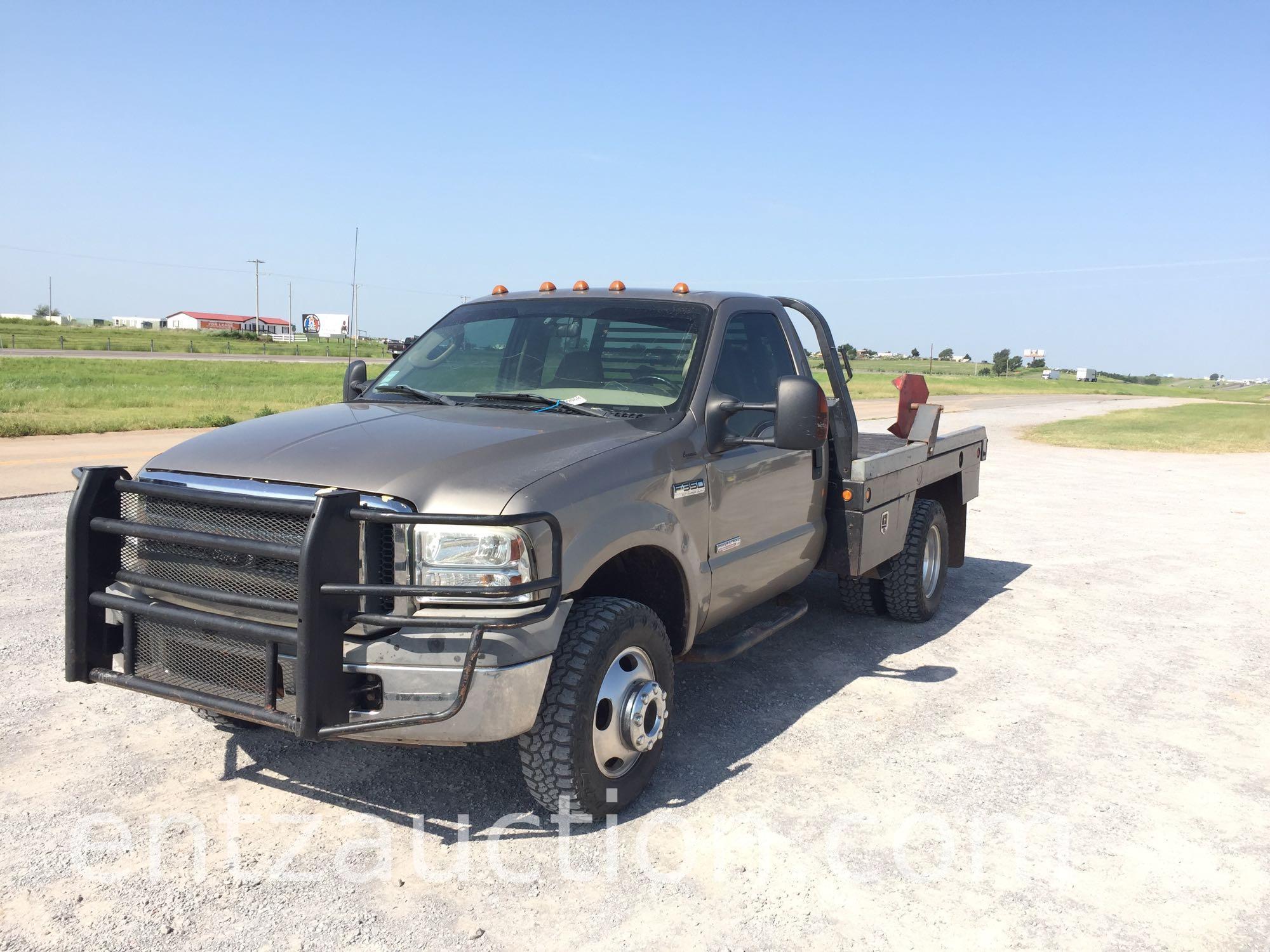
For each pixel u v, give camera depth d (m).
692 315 4.89
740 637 4.86
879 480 5.84
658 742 4.01
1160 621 7.12
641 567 4.39
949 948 3.05
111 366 51.97
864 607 6.82
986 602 7.59
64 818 3.69
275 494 3.45
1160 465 18.91
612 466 3.88
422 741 3.36
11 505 10.19
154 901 3.16
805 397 4.13
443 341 5.16
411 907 3.18
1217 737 4.88
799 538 5.33
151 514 3.68
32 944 2.91
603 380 4.68
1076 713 5.16
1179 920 3.25
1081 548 9.92
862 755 4.52
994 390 76.06
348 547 3.27
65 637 3.68
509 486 3.46
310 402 28.05
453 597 3.32
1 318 163.62
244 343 115.75
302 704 3.19
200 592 3.44
